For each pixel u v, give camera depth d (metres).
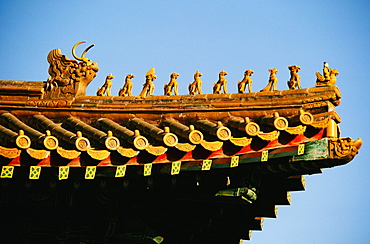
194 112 10.12
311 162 9.51
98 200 10.57
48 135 9.41
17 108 10.73
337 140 9.28
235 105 9.98
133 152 9.38
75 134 10.03
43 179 9.53
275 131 9.45
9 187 10.46
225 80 10.50
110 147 9.35
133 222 10.79
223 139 9.45
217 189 10.38
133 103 10.49
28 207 10.91
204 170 9.53
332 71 9.83
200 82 10.58
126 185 10.03
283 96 9.82
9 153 9.30
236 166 9.48
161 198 10.92
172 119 10.20
